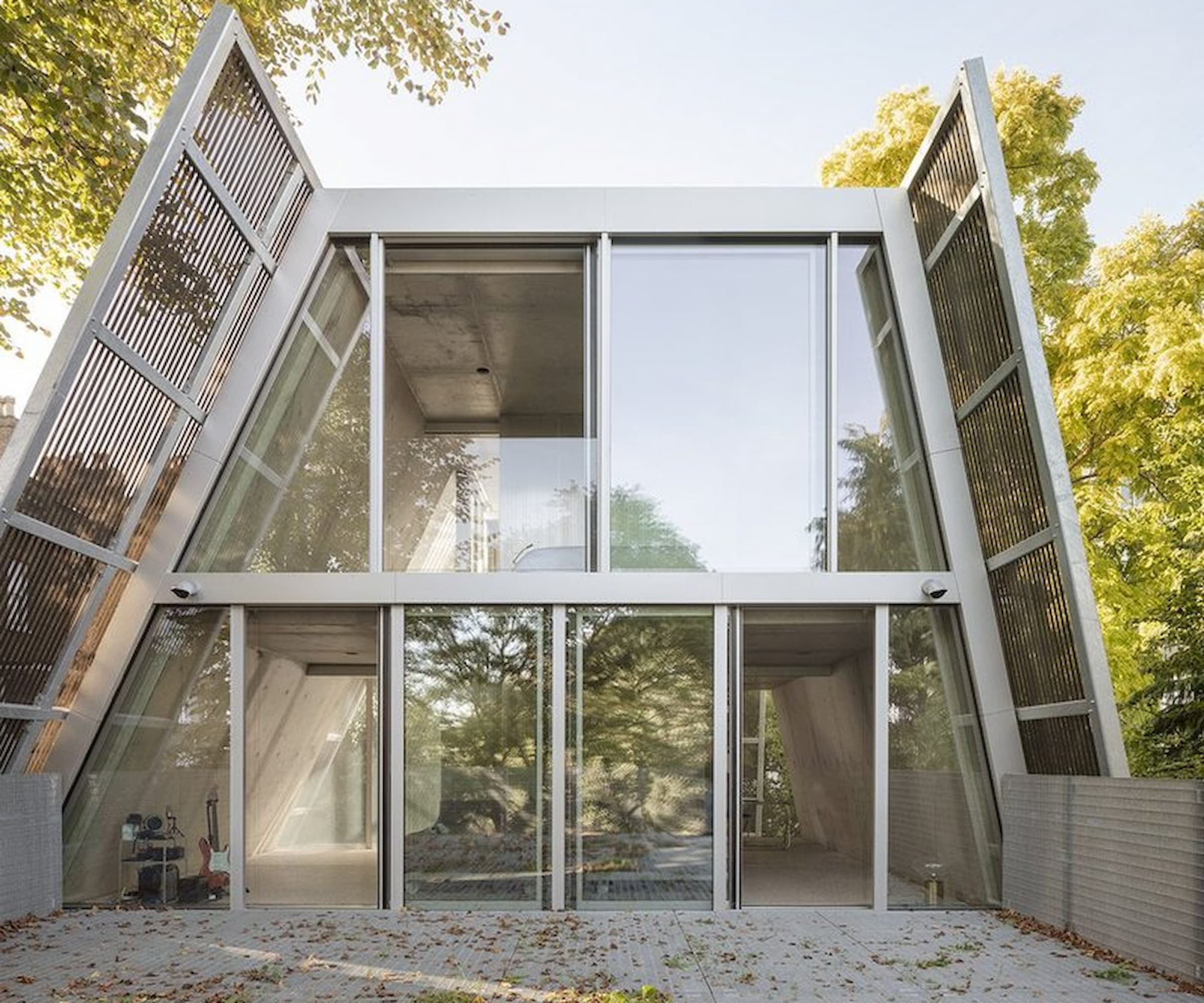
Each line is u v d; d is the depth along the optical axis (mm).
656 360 10531
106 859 9812
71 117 10508
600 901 9594
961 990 6539
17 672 8953
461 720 9867
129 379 8898
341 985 6641
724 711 9797
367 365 10516
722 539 10250
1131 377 14578
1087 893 8016
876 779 9727
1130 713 12523
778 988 6590
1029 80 17734
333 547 10273
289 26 13805
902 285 10500
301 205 10508
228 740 9922
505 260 10922
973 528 10039
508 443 10602
